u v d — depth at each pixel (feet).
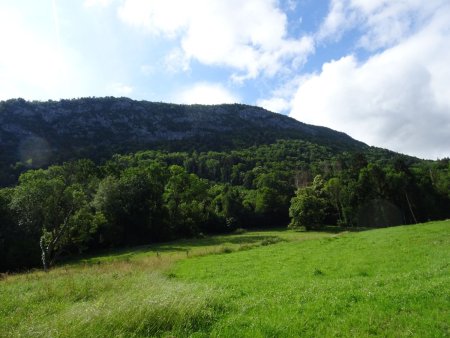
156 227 272.10
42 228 174.70
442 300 38.24
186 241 257.14
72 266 139.74
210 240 252.21
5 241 177.99
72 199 175.42
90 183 268.41
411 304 37.91
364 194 317.63
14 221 184.55
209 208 346.95
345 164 458.91
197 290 54.54
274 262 95.35
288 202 399.44
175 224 294.05
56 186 172.35
